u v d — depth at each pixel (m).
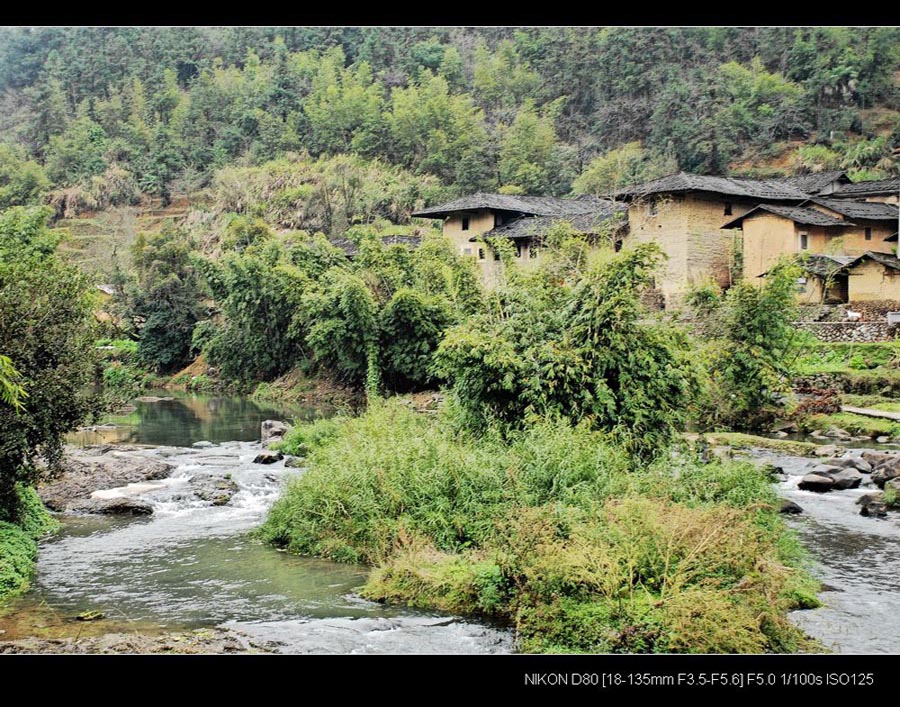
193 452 31.38
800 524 19.25
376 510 17.77
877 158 93.25
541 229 55.22
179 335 66.94
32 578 16.28
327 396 50.78
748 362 34.22
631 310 21.34
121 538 19.34
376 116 118.50
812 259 49.34
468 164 102.88
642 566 13.68
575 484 16.80
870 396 37.00
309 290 52.03
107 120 133.88
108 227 104.50
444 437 20.30
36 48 157.50
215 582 15.98
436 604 14.43
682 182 52.34
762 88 115.38
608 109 117.62
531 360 21.44
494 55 142.62
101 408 19.06
